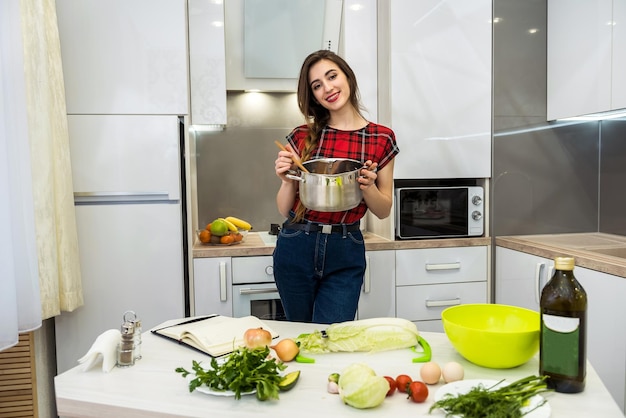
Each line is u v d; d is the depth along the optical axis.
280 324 1.42
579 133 2.87
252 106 3.09
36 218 2.13
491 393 0.89
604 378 2.05
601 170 2.87
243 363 1.00
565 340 0.97
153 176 2.52
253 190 3.13
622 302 1.93
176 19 2.51
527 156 2.83
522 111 2.80
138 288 2.54
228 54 2.90
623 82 2.21
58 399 1.00
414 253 2.72
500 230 2.81
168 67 2.51
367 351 1.21
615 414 0.89
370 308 2.69
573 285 0.98
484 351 1.07
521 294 2.56
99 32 2.46
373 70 2.88
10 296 1.76
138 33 2.49
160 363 1.17
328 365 1.14
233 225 2.75
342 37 2.89
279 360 1.15
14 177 1.84
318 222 1.93
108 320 2.53
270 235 2.98
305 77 1.94
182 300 2.56
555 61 2.71
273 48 2.87
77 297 2.41
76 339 2.50
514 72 2.79
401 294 2.72
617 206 2.75
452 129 2.78
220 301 2.57
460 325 1.20
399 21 2.70
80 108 2.46
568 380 0.97
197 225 2.97
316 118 2.01
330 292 1.95
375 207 1.95
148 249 2.53
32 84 2.09
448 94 2.76
